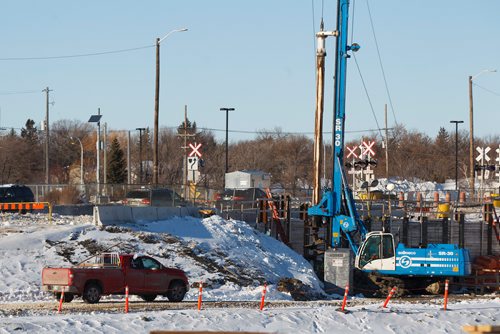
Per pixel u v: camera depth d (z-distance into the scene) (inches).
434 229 4559.5
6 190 4542.3
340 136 3516.2
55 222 3545.8
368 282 3528.5
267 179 7337.6
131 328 1897.1
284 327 2070.6
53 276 2285.9
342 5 3484.3
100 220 3277.6
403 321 2244.1
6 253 2842.0
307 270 3467.0
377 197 4845.0
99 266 2370.8
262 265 3275.1
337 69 3503.9
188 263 3038.9
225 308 2279.8
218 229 3521.2
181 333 1214.9
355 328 2154.3
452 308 2479.1
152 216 3501.5
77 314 2055.9
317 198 3585.1
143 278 2399.1
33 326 1834.4
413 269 3356.3
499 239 4493.1
